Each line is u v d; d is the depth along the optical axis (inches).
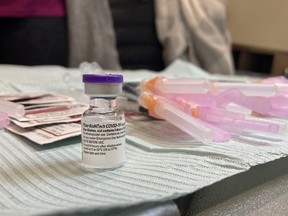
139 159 4.5
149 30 17.8
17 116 5.6
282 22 18.1
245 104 6.3
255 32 19.3
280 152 4.6
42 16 14.8
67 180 3.8
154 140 5.3
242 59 20.3
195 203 3.7
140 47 17.6
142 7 17.6
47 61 15.1
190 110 6.0
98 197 3.3
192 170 4.0
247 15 19.5
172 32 17.7
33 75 11.2
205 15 18.3
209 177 3.8
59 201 3.2
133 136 5.4
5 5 13.8
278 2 18.1
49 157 4.5
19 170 4.0
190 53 18.2
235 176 4.1
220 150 4.7
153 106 6.1
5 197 3.4
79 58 15.5
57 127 5.3
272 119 6.1
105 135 4.0
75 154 4.6
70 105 6.4
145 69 17.8
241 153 4.5
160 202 3.3
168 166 4.2
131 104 7.0
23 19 14.4
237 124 5.7
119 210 3.1
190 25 18.0
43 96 7.1
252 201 4.0
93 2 15.5
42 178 3.8
